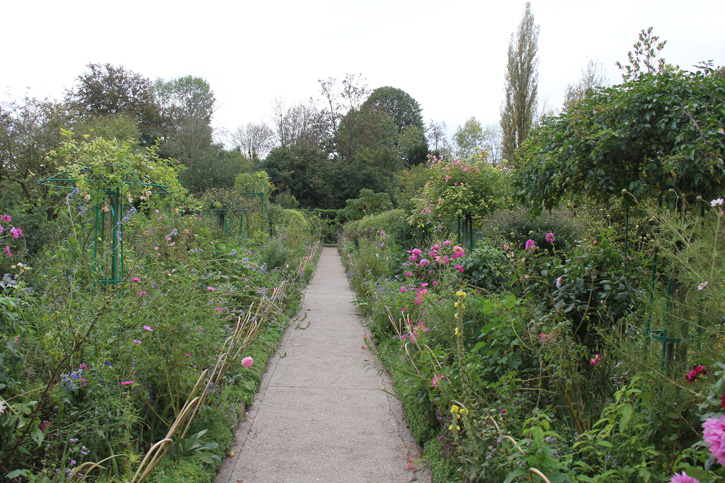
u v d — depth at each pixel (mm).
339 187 33062
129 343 2506
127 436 2139
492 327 2875
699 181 2219
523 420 2449
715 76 2412
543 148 3029
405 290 5320
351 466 2703
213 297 3883
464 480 2160
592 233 5066
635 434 1845
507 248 3373
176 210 6406
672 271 2020
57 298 2623
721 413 1479
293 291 7742
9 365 1994
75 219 4031
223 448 2768
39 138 7738
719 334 1751
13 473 1729
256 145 38156
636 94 2438
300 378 4203
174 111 31828
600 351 2727
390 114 46188
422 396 2988
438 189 6934
